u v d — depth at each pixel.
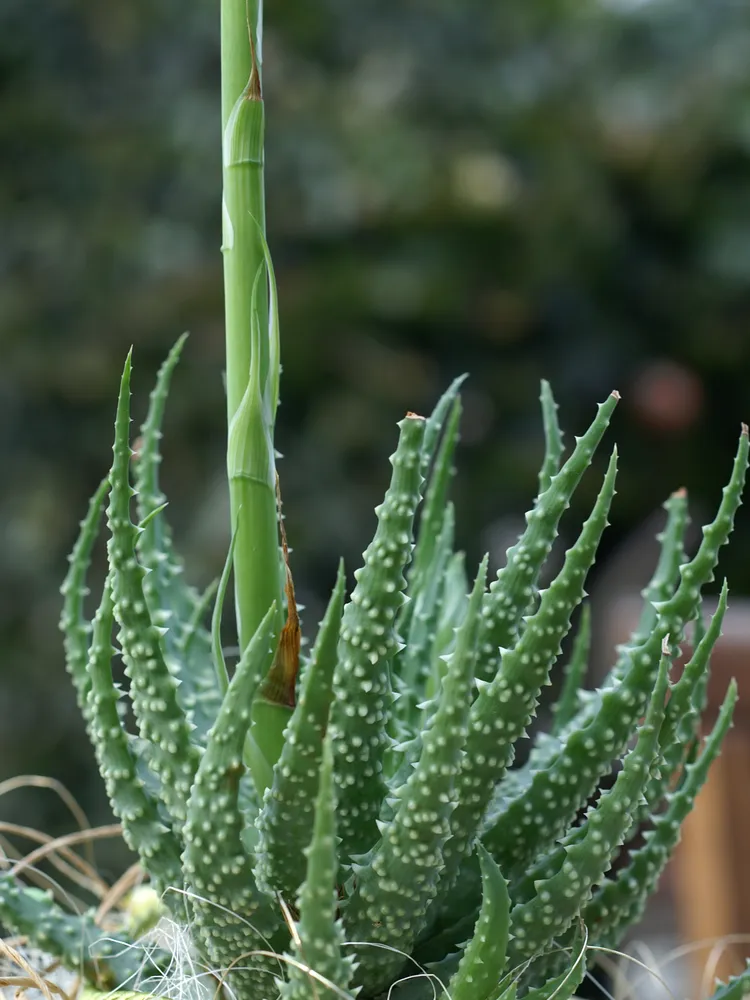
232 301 0.46
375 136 2.51
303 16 2.62
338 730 0.43
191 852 0.43
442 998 0.43
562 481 0.45
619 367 2.51
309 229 2.48
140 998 0.46
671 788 0.52
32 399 2.30
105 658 0.45
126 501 0.43
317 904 0.40
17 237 2.38
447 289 2.43
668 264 2.57
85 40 2.48
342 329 2.41
